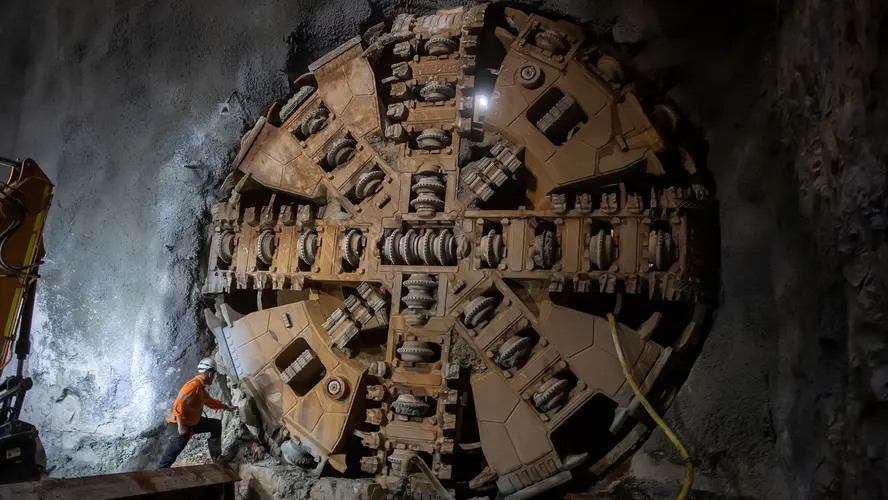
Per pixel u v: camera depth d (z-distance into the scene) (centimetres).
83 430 880
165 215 874
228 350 823
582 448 693
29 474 712
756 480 607
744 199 646
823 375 499
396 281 753
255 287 820
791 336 564
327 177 799
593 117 698
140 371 860
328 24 820
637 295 682
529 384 683
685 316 682
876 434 430
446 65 780
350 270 790
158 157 884
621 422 654
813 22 514
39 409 914
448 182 750
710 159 680
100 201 911
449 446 693
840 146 457
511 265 708
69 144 941
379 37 815
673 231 658
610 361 660
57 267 924
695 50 684
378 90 806
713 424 634
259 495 760
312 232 806
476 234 730
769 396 609
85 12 947
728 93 670
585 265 677
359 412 759
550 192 716
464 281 723
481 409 695
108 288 892
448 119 766
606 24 723
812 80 521
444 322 724
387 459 727
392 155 789
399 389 736
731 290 646
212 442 788
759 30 645
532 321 693
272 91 847
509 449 680
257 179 833
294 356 813
